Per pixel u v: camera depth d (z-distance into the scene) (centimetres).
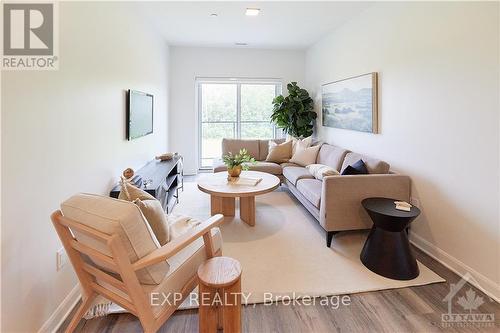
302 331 165
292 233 298
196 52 571
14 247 139
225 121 613
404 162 288
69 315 182
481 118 203
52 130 173
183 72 573
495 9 191
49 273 167
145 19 389
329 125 471
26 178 148
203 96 602
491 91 195
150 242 134
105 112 258
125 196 177
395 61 299
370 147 351
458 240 225
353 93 384
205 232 156
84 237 136
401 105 291
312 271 226
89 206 133
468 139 214
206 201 414
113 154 279
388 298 194
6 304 134
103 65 253
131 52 331
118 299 141
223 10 364
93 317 175
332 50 461
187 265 160
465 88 215
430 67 250
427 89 254
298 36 485
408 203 249
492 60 194
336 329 166
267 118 622
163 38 502
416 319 174
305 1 334
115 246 118
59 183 181
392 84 305
